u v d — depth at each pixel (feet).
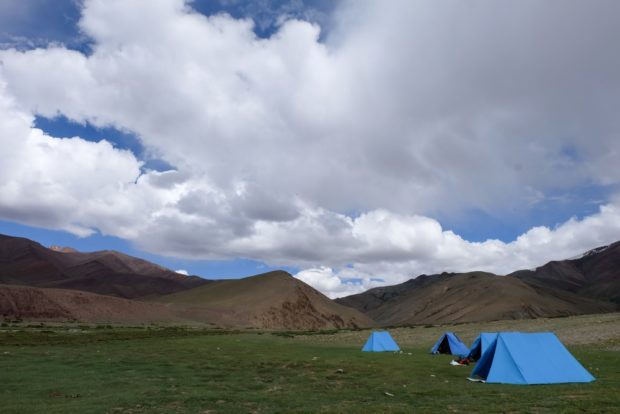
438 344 139.13
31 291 485.97
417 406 52.95
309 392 66.59
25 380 77.61
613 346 130.41
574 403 51.26
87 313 495.82
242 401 58.59
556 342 78.33
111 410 52.75
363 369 97.09
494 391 64.13
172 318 571.28
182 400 59.00
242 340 219.82
